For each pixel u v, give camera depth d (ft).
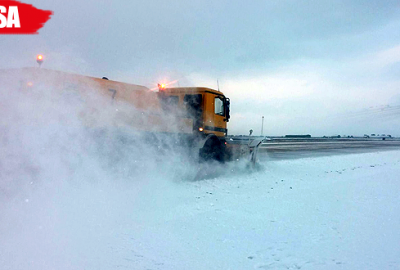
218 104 41.01
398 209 22.21
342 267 13.12
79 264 13.91
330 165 52.49
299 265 13.53
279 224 19.04
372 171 44.42
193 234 17.53
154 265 13.89
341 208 22.56
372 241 15.87
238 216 20.71
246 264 13.89
